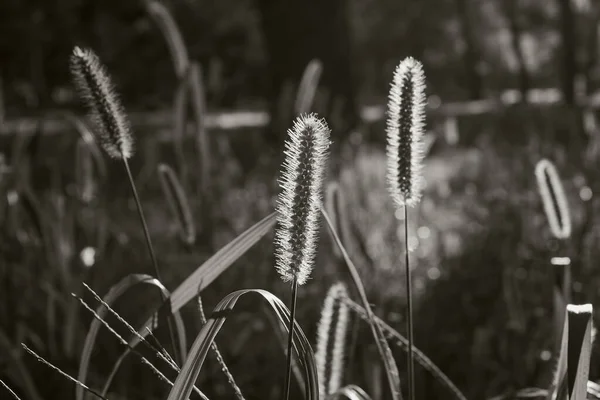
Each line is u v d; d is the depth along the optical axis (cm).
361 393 289
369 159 872
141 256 632
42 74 3062
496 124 1267
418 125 253
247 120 1881
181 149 543
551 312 511
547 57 3681
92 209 581
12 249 570
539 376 465
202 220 600
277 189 740
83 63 296
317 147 218
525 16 4050
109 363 515
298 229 219
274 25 1586
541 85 3572
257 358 523
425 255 686
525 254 584
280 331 322
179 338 284
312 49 1562
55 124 1265
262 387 506
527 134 1067
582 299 487
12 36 3008
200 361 232
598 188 664
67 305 505
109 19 3170
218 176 805
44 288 522
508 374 489
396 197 254
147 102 2822
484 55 4059
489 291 573
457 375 521
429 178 1059
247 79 3444
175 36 539
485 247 637
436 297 574
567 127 1020
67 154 890
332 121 901
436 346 535
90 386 489
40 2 3108
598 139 880
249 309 555
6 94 2366
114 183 952
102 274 562
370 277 545
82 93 299
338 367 289
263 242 609
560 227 328
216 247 624
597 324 464
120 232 642
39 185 830
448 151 1260
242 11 3647
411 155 252
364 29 5509
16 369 455
